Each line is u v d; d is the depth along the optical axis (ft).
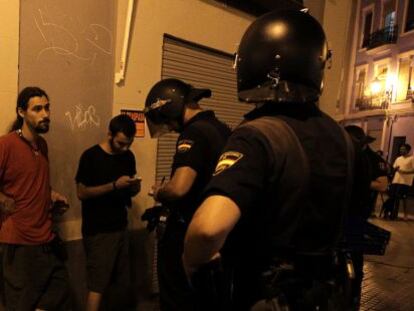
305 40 3.70
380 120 47.26
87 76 9.71
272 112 3.70
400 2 45.06
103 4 9.89
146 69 11.10
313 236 3.48
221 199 2.97
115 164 9.41
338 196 3.51
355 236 8.00
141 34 10.90
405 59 44.42
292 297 3.45
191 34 12.32
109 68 10.21
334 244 3.66
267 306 3.37
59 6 8.98
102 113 10.14
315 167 3.36
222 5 13.23
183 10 11.98
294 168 3.24
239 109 14.55
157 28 11.29
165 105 7.60
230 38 13.65
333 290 3.82
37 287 8.00
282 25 3.72
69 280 9.54
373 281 14.70
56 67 9.06
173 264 7.39
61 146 9.34
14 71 8.30
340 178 3.52
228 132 7.59
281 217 3.29
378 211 33.65
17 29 8.28
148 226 8.54
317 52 3.78
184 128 7.74
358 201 4.30
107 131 10.30
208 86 13.20
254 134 3.27
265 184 3.21
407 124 43.42
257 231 3.40
